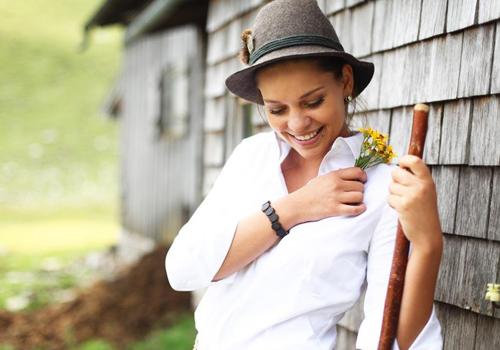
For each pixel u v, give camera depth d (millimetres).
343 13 3107
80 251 12711
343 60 1723
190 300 7090
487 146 2166
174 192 9984
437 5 2412
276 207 1771
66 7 31859
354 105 1947
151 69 10820
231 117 4914
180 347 5863
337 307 1730
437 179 2402
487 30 2174
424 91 2471
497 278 2111
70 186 19984
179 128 9688
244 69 1710
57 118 24125
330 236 1707
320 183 1752
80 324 6969
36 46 28203
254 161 1941
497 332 2131
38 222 16516
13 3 31062
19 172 20406
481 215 2188
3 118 23625
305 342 1727
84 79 26766
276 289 1749
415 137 1568
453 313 2316
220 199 1948
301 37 1652
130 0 8438
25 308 8305
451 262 2312
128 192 12062
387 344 1568
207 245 1813
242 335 1779
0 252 12602
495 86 2129
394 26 2678
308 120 1684
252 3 4344
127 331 6664
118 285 7629
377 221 1715
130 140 12008
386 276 1652
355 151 1819
